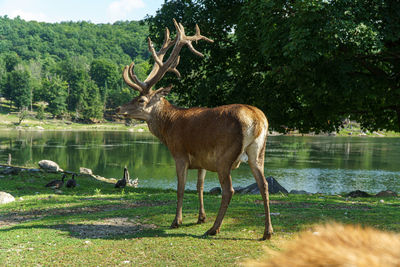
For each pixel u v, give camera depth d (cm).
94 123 13100
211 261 492
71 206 1040
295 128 1853
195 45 1902
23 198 1263
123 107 701
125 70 705
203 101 1852
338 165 4003
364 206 932
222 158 591
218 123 597
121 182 1755
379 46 1074
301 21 1108
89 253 549
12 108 14038
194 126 631
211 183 3005
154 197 1165
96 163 4159
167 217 777
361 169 3744
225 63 1998
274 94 1708
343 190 2694
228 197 603
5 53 18900
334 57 1233
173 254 526
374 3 1141
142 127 12419
